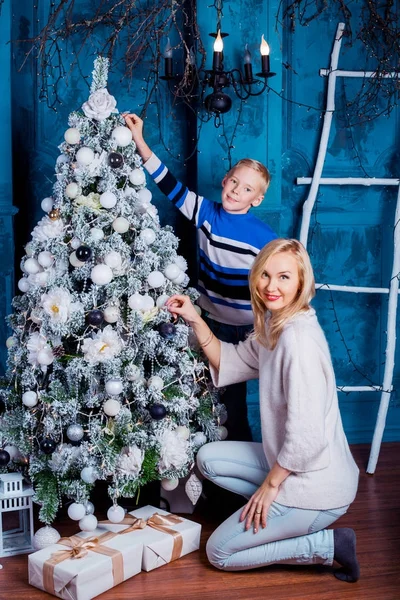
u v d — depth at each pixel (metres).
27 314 2.38
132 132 2.52
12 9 3.01
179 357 2.34
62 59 3.07
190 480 2.45
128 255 2.27
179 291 2.43
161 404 2.28
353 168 3.37
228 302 2.69
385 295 3.43
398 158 3.40
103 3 3.00
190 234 3.24
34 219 3.12
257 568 2.22
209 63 3.01
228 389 2.67
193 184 3.15
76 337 2.24
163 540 2.20
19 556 2.29
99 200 2.24
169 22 3.09
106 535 2.21
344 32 3.17
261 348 2.21
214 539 2.16
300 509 2.08
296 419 2.02
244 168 2.59
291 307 2.14
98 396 2.26
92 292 2.20
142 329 2.27
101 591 2.04
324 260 3.38
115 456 2.21
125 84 3.11
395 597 2.04
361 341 3.44
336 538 2.11
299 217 3.34
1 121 2.88
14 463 2.37
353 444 3.44
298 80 3.26
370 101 3.33
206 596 2.04
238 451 2.31
